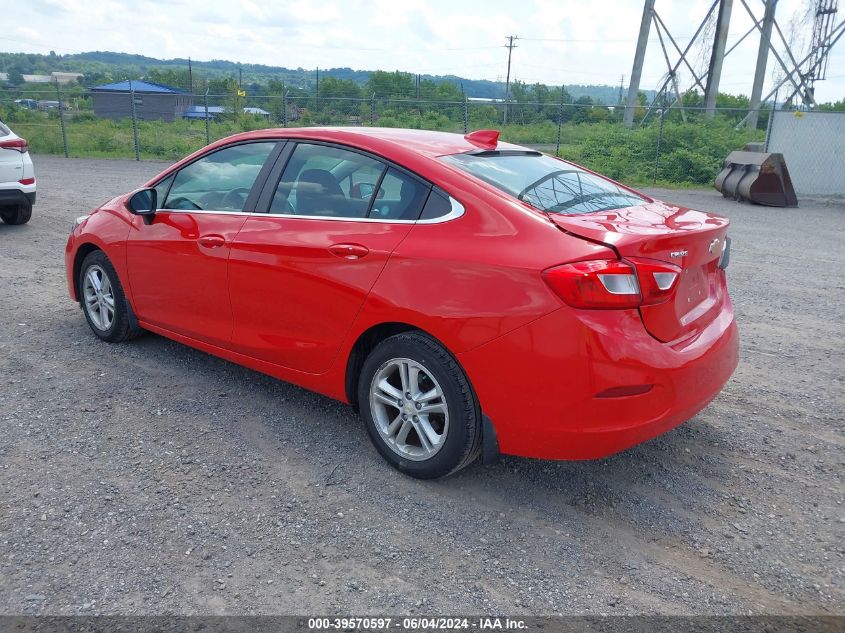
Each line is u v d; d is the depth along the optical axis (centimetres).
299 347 376
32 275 715
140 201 443
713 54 2856
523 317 290
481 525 309
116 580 267
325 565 279
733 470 364
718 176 1670
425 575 275
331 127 399
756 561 290
